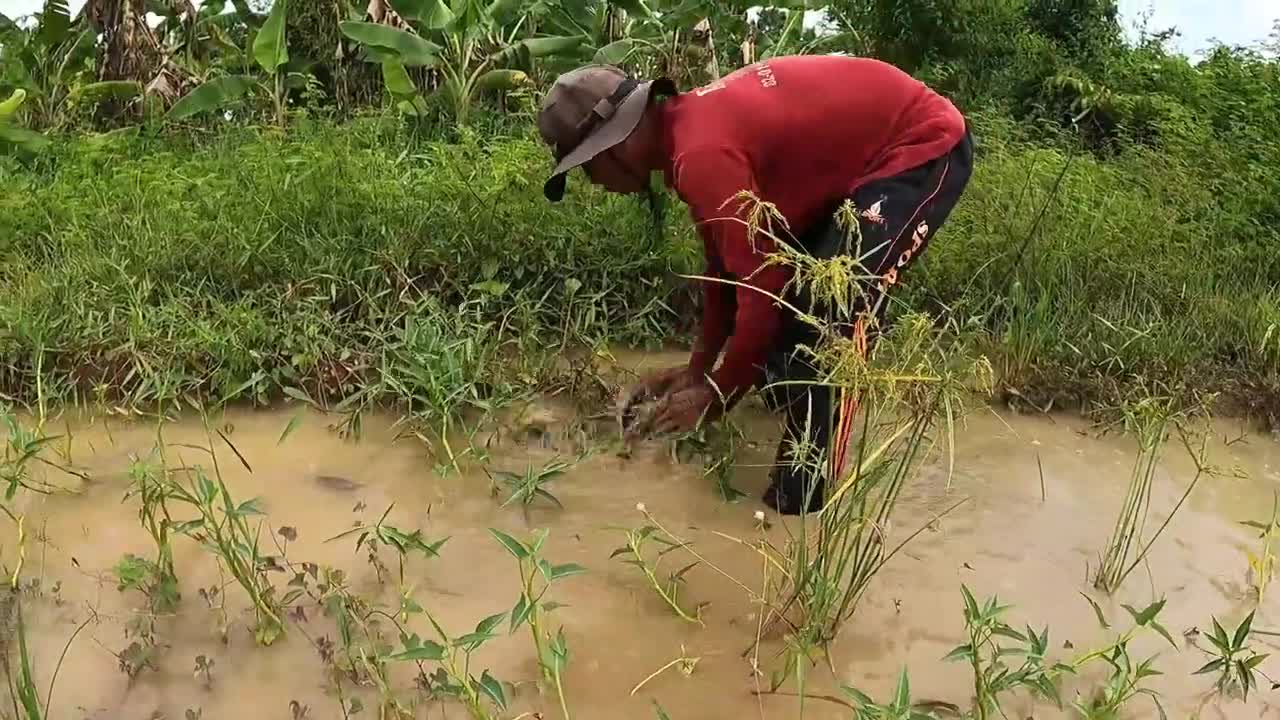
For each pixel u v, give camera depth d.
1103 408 3.57
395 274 4.02
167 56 7.70
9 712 1.91
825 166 2.70
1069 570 2.60
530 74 7.43
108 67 7.63
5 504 2.70
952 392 2.46
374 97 8.03
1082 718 2.03
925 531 2.76
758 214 2.30
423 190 4.65
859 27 8.88
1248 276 4.93
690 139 2.61
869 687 2.11
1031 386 3.72
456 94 6.95
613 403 3.49
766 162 2.67
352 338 3.68
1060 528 2.81
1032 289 4.38
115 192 4.84
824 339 2.40
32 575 2.38
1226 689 2.13
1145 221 4.92
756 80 2.70
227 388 3.32
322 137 5.85
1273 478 3.21
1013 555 2.66
